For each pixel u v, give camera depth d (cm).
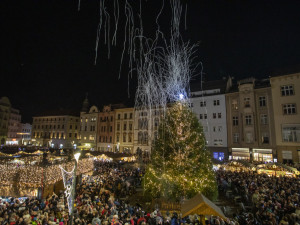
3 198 1328
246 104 3469
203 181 1423
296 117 2977
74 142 7300
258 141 3262
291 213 1010
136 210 1199
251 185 1518
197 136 1494
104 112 5875
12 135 8025
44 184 1410
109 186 1745
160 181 1492
